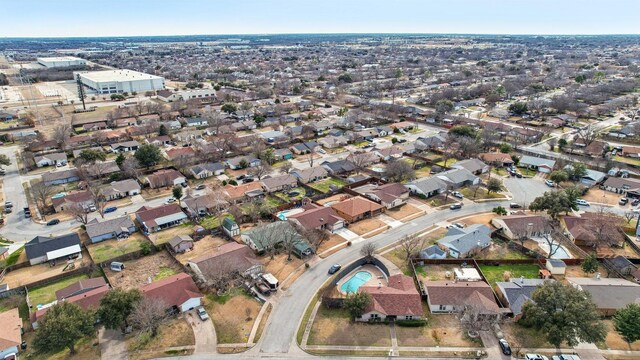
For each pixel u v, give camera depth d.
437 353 56.03
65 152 142.12
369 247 77.81
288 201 104.94
